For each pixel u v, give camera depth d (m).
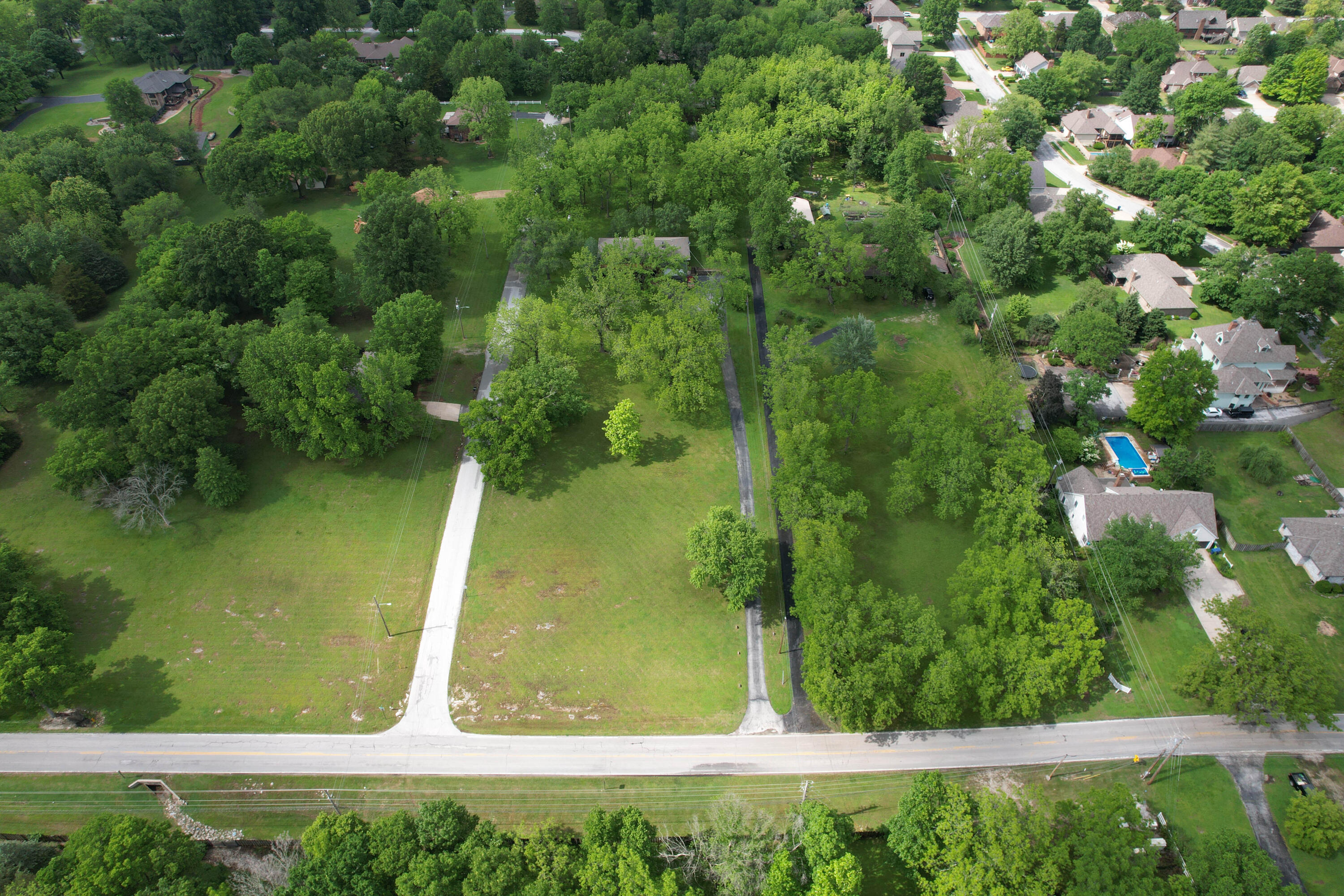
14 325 105.12
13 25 193.12
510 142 155.75
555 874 61.31
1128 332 117.38
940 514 92.44
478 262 137.88
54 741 77.69
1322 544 89.56
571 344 110.31
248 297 116.75
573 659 84.38
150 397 93.31
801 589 80.25
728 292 120.94
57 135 149.75
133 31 195.62
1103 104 190.62
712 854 63.16
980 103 194.62
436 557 94.00
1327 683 73.38
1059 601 78.62
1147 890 57.16
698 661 84.06
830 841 62.12
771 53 188.75
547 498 100.56
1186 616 87.06
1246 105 187.25
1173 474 98.00
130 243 138.50
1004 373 109.00
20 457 102.50
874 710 73.56
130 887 61.53
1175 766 75.56
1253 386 109.44
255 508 98.31
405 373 100.50
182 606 88.56
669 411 109.44
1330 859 69.00
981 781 74.62
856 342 108.69
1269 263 124.31
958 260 139.25
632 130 145.88
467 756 76.94
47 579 89.62
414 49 187.00
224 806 73.38
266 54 195.62
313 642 85.88
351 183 159.50
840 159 168.75
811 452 92.38
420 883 59.59
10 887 62.22
